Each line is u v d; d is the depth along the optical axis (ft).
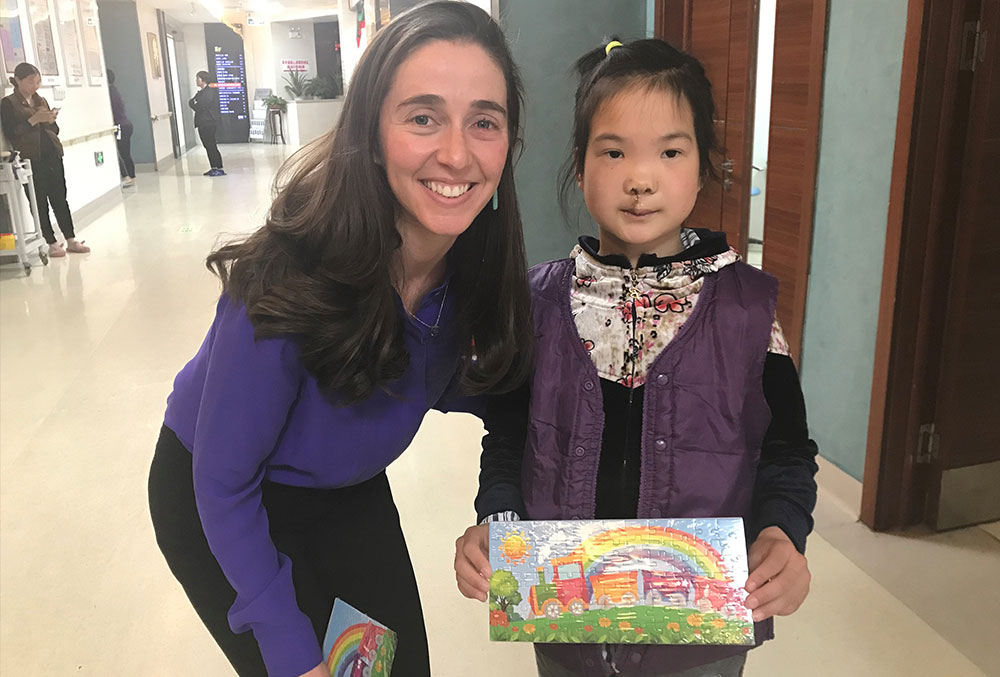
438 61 2.90
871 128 7.97
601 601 3.14
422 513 8.97
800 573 3.19
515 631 3.17
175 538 3.90
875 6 7.75
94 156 30.60
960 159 7.52
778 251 10.01
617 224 3.45
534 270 4.06
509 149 3.38
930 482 8.34
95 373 13.21
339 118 3.21
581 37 13.82
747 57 11.04
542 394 3.69
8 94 22.25
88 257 22.40
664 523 3.17
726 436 3.46
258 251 3.23
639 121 3.30
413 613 4.39
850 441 8.77
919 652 6.62
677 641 3.10
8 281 19.65
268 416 3.21
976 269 7.69
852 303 8.53
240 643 3.85
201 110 42.14
